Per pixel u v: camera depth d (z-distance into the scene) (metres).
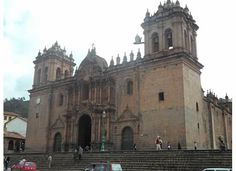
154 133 50.56
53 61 75.19
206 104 59.91
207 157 35.06
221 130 68.31
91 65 64.25
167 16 55.78
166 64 52.66
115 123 57.09
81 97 64.31
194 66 55.12
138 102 54.81
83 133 64.06
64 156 50.22
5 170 41.59
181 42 53.03
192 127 49.72
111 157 43.97
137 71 56.88
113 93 59.66
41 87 73.81
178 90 49.75
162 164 38.44
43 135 69.12
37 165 52.22
